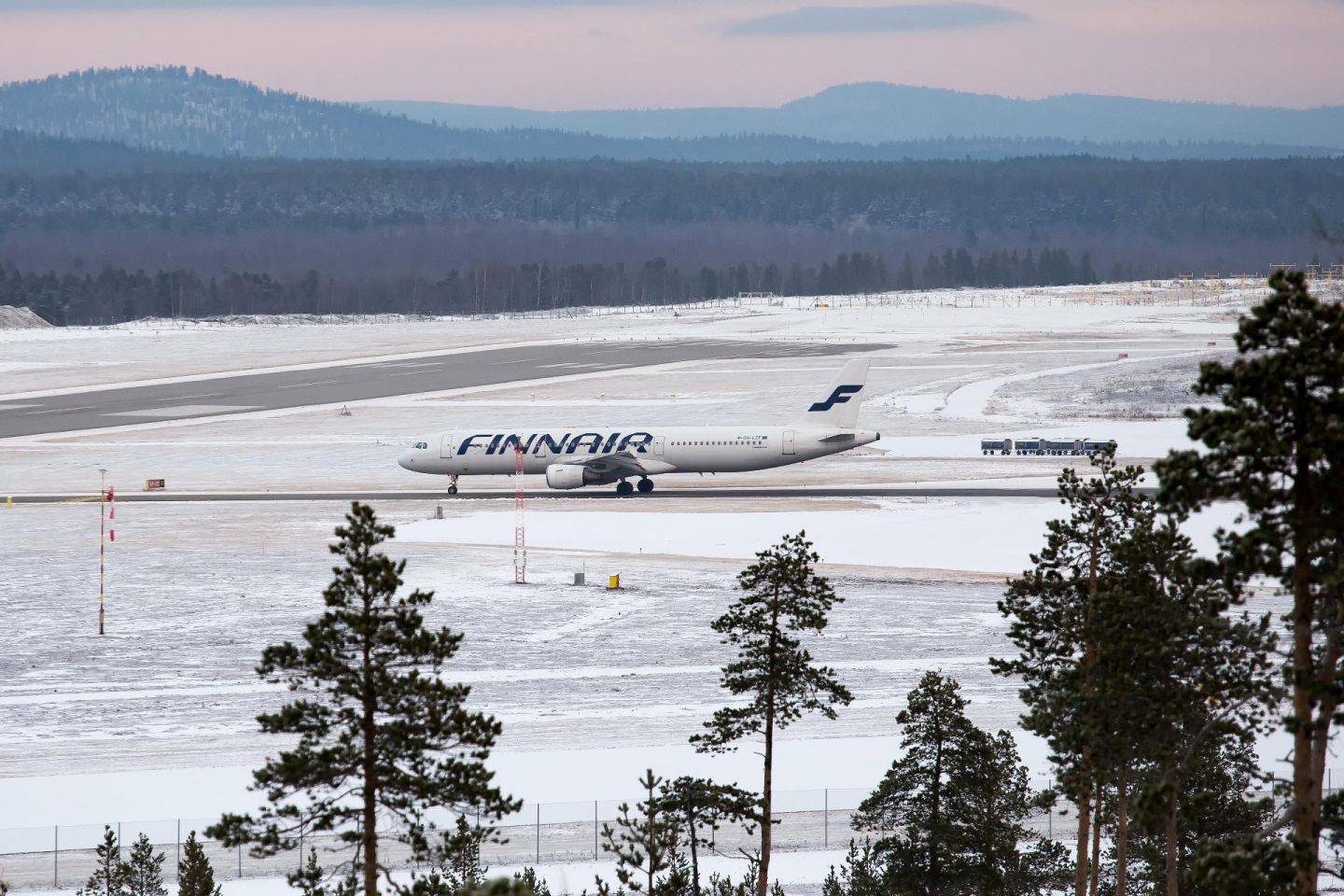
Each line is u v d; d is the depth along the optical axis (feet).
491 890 279.08
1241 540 353.51
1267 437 336.49
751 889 594.24
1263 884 354.74
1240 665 465.88
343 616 406.62
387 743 411.75
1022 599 572.51
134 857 583.58
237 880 601.21
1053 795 543.39
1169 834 477.77
